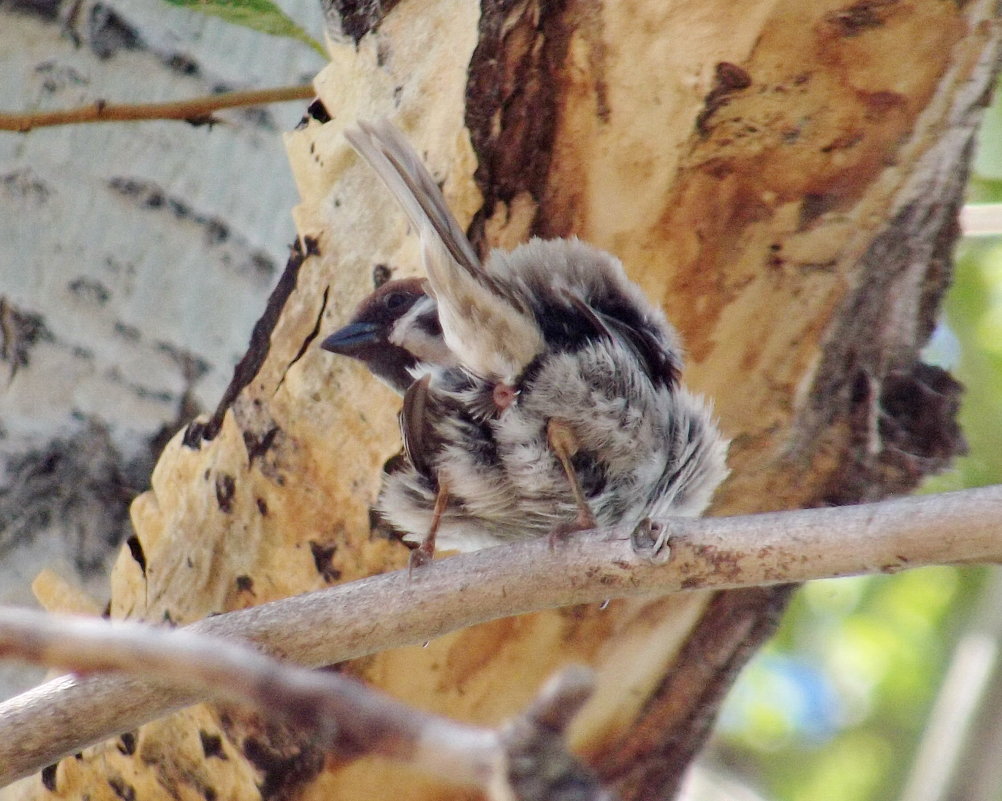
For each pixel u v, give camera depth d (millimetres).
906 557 2771
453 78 2846
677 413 2834
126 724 2779
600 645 2855
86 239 2939
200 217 2939
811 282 2852
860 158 2840
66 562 2930
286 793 2842
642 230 2846
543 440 2822
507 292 2809
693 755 2877
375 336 2844
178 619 2852
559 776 2213
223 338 2934
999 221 2910
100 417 2936
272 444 2848
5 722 2775
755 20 2826
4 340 2938
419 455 2826
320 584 2846
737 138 2838
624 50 2834
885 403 2885
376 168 2805
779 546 2777
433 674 2848
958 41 2830
